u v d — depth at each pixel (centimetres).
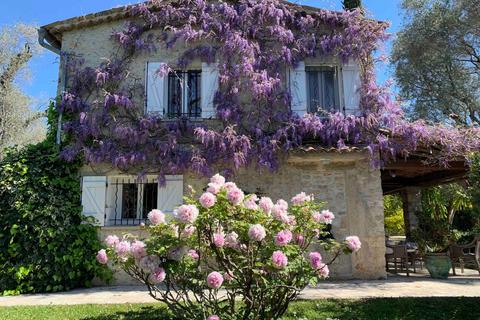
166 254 402
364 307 589
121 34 964
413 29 1565
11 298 718
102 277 847
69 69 961
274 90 934
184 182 909
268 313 417
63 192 870
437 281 870
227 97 939
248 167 915
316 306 595
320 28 997
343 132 898
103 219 877
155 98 950
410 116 1608
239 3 1006
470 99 1552
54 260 804
